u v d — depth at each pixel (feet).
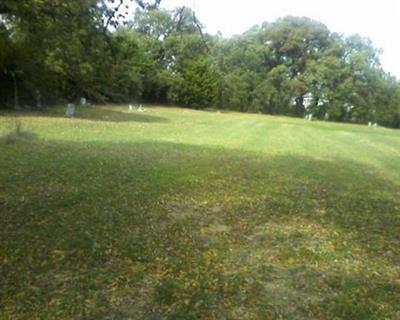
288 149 69.72
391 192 40.16
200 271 19.48
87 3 26.03
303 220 28.89
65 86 34.47
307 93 254.88
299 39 266.36
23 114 89.61
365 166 57.00
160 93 217.77
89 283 17.65
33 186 32.60
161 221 26.68
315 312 16.19
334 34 269.03
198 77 221.46
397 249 24.00
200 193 34.42
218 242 23.63
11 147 49.32
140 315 15.48
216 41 249.75
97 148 54.24
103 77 33.88
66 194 30.83
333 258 22.02
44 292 16.75
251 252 22.44
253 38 280.31
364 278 19.74
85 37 27.71
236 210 30.32
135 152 53.26
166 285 17.81
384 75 256.32
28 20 25.29
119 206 29.01
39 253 20.43
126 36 34.58
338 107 245.86
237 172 44.55
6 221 24.62
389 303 17.26
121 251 21.24
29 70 29.60
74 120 90.48
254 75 258.37
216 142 72.02
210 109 228.22
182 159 50.26
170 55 208.03
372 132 151.64
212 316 15.58
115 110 140.46
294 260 21.53
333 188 40.14
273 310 16.20
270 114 256.52
